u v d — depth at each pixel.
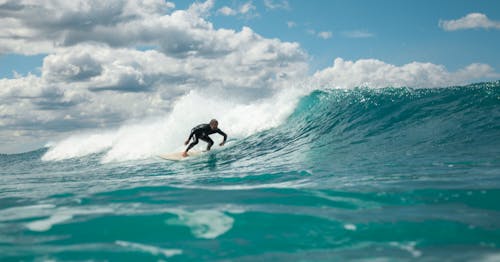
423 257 2.71
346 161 7.72
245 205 4.47
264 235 3.40
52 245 3.34
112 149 17.05
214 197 5.06
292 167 7.73
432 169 6.06
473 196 4.29
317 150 9.69
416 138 9.08
